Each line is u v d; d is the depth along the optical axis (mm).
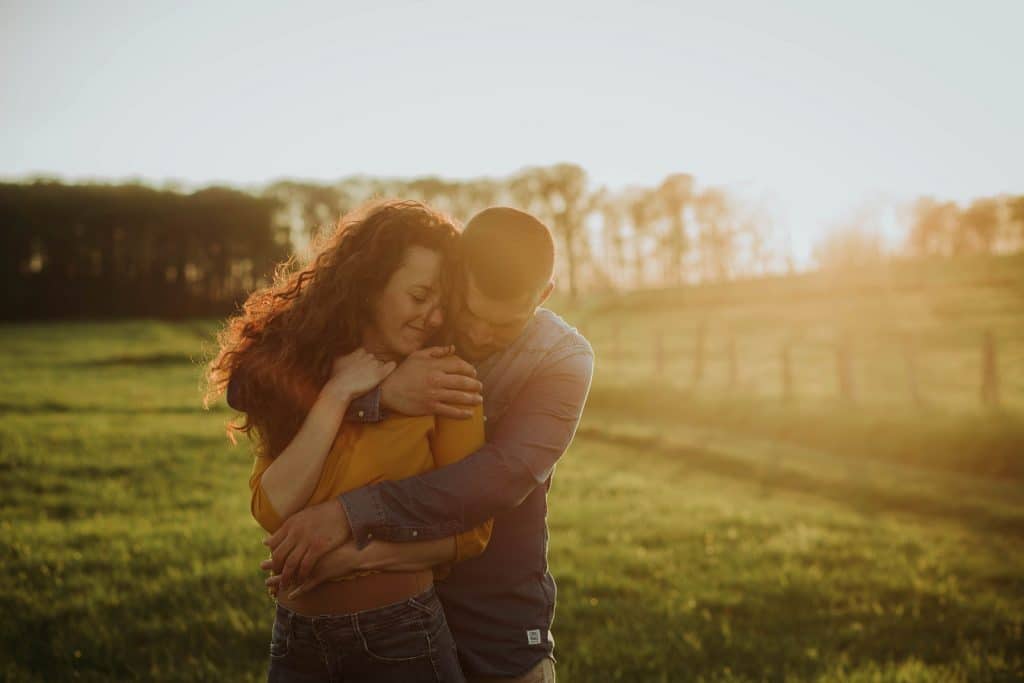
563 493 12289
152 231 65812
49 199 63156
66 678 4812
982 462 14750
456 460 2402
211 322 60500
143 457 13227
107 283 65312
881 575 8039
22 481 11047
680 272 81125
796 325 45094
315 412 2320
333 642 2316
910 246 86375
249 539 8180
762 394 21656
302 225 70125
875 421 16906
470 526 2342
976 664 5562
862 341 36688
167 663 5098
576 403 2537
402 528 2277
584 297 68562
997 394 18688
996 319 42062
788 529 10188
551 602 2699
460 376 2369
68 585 6512
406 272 2355
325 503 2281
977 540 10414
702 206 80625
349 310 2379
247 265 67875
